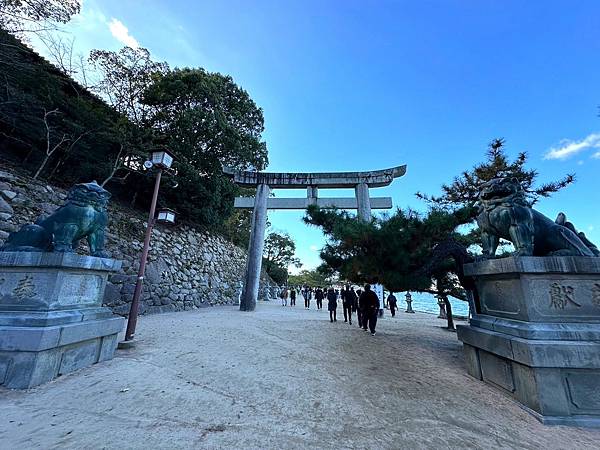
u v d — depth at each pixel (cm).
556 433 277
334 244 759
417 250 634
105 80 1373
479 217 457
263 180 1462
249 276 1402
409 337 784
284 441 251
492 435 271
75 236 449
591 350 312
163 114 1492
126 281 1068
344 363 517
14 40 937
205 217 1584
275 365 495
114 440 240
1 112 873
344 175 1419
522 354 328
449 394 373
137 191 1413
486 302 450
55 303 393
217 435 257
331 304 1128
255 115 1955
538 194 862
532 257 357
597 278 353
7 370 342
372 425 286
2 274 403
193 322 931
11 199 785
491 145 1013
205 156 1545
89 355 441
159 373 422
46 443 231
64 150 1060
